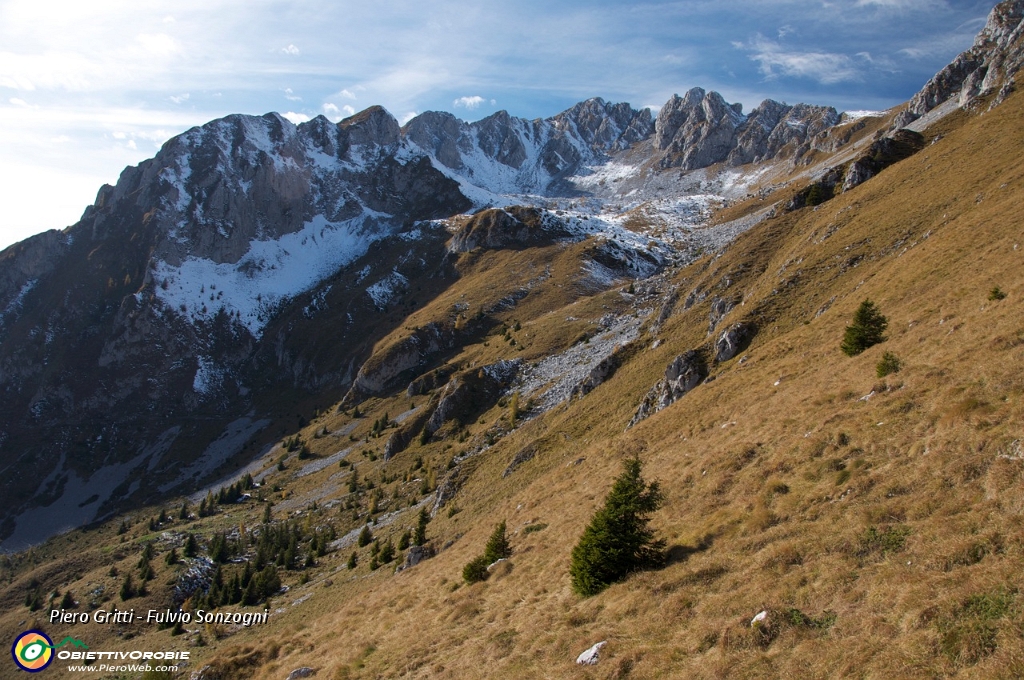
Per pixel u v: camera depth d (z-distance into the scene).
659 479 36.03
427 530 78.19
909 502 18.33
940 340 30.98
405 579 48.53
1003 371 22.05
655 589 20.64
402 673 24.42
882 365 30.20
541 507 49.12
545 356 160.88
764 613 16.25
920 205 76.69
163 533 149.12
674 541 25.38
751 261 103.12
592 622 21.06
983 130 87.62
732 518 24.19
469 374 155.62
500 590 29.91
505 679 19.55
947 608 13.24
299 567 100.19
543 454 81.25
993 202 59.78
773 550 19.39
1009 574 13.29
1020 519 14.87
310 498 153.25
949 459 19.16
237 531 136.12
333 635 35.66
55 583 119.69
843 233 84.44
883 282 58.62
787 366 47.44
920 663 12.49
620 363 99.69
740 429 37.12
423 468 129.75
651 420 58.88
